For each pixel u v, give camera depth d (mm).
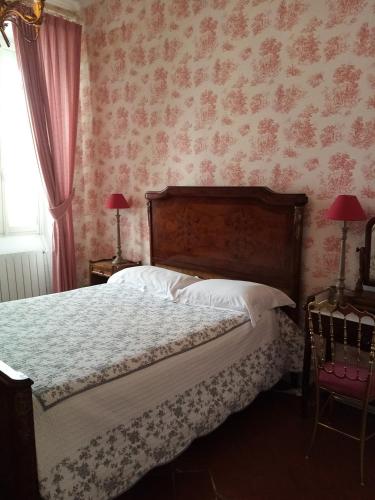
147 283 3172
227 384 2336
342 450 2273
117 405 1773
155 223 3738
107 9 3951
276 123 2912
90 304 2840
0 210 3988
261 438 2375
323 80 2660
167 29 3500
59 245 4020
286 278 2885
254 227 3023
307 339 2518
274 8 2830
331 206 2469
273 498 1910
